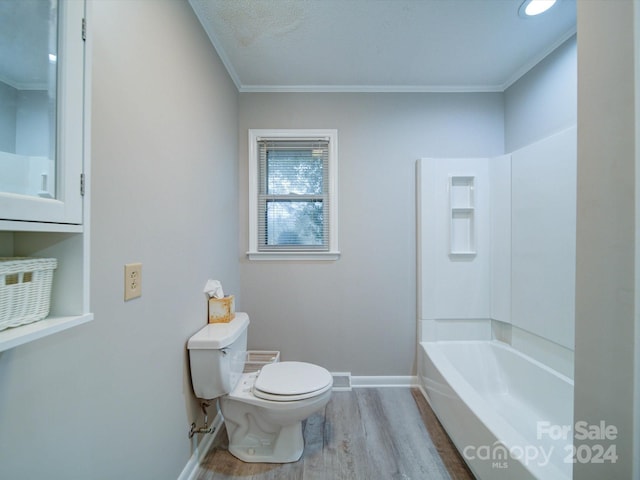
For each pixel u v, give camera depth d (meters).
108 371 0.84
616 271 0.70
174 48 1.21
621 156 0.68
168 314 1.16
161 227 1.11
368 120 2.22
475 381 2.04
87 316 0.60
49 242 0.60
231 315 1.61
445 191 2.16
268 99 2.21
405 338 2.23
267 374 1.51
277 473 1.38
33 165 0.53
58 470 0.68
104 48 0.81
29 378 0.62
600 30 0.73
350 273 2.22
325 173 2.25
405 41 1.72
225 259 1.88
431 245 2.17
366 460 1.46
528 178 1.87
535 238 1.82
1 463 0.57
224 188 1.86
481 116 2.24
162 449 1.11
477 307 2.16
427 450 1.52
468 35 1.67
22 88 0.54
